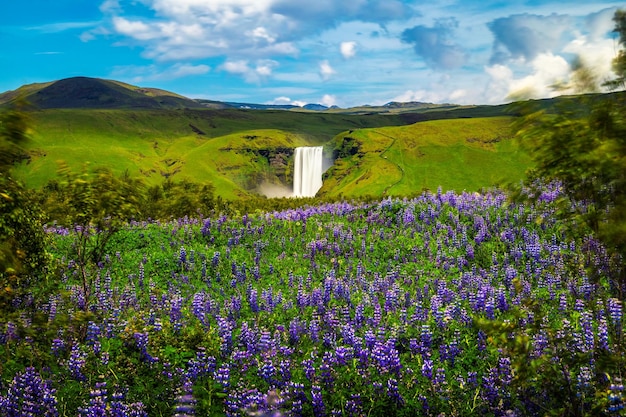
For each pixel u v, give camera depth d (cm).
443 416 1234
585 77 646
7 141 736
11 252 975
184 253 3444
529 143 720
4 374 1399
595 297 1132
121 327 1750
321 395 1298
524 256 3116
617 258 813
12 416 1247
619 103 654
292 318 2222
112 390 1351
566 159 699
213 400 1323
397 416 1279
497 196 4300
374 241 3769
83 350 1538
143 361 1506
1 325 1188
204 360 1471
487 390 1291
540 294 2206
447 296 2367
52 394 1319
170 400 1336
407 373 1428
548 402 1065
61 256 3203
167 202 6525
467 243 3519
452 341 1681
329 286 2591
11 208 944
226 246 3878
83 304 2248
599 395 883
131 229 4028
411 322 1928
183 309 2311
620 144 647
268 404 1277
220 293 2934
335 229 3912
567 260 2291
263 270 3378
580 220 745
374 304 2292
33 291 1956
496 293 2167
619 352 934
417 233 3812
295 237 3975
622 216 695
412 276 3008
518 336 847
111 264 3334
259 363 1466
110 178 1916
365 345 1630
